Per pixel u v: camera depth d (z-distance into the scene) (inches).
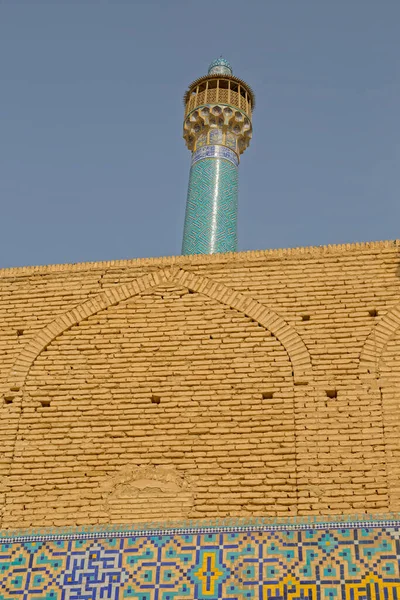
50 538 361.1
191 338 408.2
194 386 394.9
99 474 379.6
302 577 335.3
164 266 430.6
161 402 393.7
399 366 384.8
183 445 381.1
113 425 390.6
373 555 336.2
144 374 402.0
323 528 345.7
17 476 383.9
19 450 390.3
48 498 376.5
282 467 368.5
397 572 331.0
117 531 359.6
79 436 390.3
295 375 389.7
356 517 347.9
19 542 362.0
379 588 328.5
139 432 386.9
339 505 355.6
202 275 424.8
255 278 419.2
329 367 389.1
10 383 409.1
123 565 350.3
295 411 380.5
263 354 398.0
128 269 432.5
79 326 420.8
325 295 408.5
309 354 393.7
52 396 402.6
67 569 352.2
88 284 431.2
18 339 420.8
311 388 385.1
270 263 421.7
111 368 406.3
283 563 339.6
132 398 396.8
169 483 372.8
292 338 399.2
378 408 375.2
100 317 421.4
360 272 412.5
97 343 414.3
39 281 436.1
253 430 379.2
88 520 368.5
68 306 426.3
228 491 367.2
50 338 418.3
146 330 414.0
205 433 382.6
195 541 351.3
